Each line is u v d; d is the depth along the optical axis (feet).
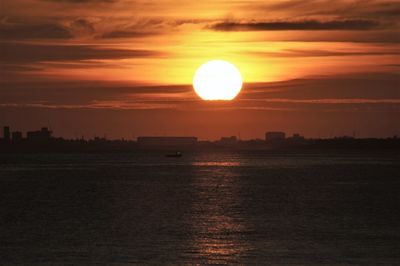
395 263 526.16
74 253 561.02
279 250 574.97
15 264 523.70
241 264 522.47
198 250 574.56
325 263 525.75
